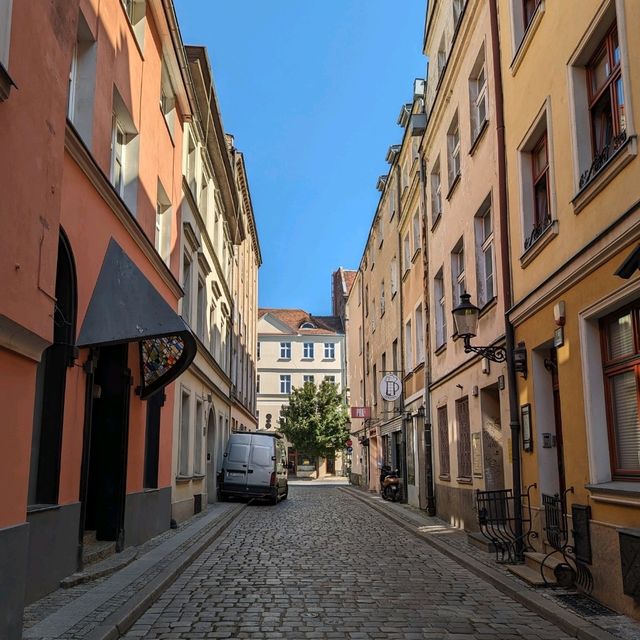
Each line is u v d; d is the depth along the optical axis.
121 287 9.62
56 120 6.60
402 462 23.59
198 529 14.76
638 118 6.72
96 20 9.66
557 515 9.05
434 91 18.38
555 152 9.02
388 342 27.59
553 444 9.68
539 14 9.56
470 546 11.90
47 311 6.29
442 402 17.00
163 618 6.98
